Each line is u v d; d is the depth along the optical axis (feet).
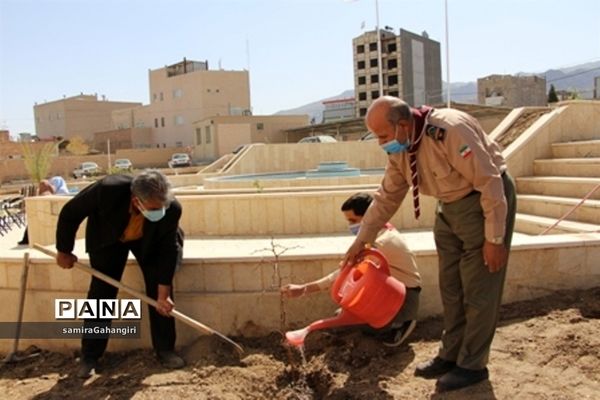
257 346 13.82
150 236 12.78
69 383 12.60
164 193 11.62
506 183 10.44
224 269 14.42
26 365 14.16
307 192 27.71
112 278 13.44
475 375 10.88
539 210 25.21
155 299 13.43
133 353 14.25
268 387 12.05
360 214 13.26
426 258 14.25
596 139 31.17
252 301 14.32
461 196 10.43
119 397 11.69
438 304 14.38
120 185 12.30
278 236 26.30
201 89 199.00
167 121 210.59
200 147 165.07
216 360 13.12
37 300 15.01
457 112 10.29
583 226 21.01
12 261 14.98
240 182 36.99
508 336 12.60
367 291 11.89
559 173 27.78
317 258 14.25
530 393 10.43
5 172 140.87
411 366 12.05
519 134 31.99
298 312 14.28
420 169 10.58
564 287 14.71
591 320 12.96
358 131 151.23
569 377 10.86
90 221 12.98
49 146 75.77
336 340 13.28
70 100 246.68
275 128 161.58
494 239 9.91
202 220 27.45
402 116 10.10
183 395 11.66
